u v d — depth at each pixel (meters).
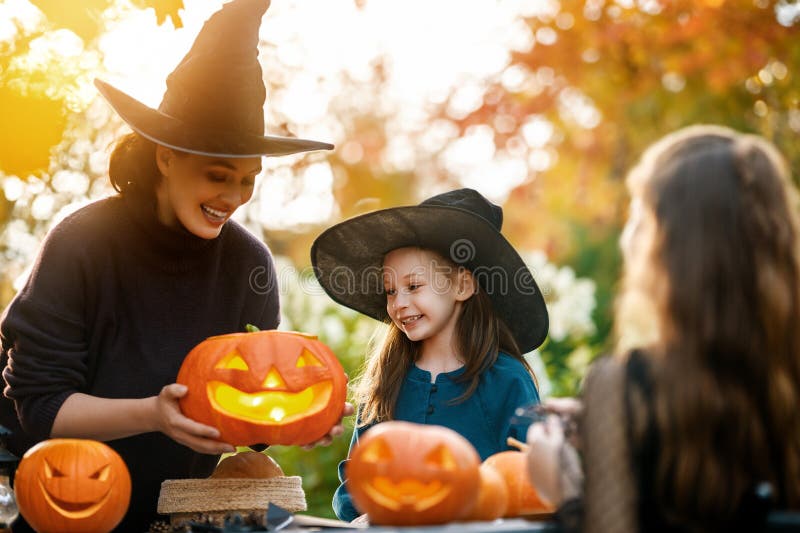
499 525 2.08
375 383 3.22
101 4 3.14
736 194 2.05
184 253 2.82
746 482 1.95
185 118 2.67
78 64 3.34
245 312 3.03
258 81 2.75
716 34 6.16
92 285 2.74
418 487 2.15
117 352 2.79
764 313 2.00
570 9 6.61
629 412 2.00
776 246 2.03
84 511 2.42
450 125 7.55
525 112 7.16
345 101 7.71
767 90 6.68
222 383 2.50
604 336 7.77
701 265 2.02
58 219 2.83
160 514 2.78
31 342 2.62
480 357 3.09
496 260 3.16
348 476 2.25
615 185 8.02
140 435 2.83
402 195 8.36
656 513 1.96
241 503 2.54
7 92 3.22
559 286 6.69
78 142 4.69
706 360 1.99
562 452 2.13
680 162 2.11
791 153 6.75
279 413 2.52
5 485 2.55
